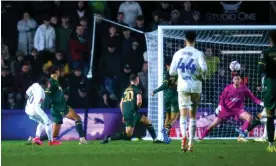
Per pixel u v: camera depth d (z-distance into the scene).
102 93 69.25
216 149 44.78
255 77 68.50
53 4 75.94
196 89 40.88
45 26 73.00
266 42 70.31
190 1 77.50
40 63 69.88
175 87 54.28
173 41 69.81
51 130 53.12
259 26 60.97
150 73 63.72
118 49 71.06
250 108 67.00
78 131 54.72
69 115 54.38
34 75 69.62
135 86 55.47
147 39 64.12
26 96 68.81
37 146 51.69
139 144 53.53
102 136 65.31
